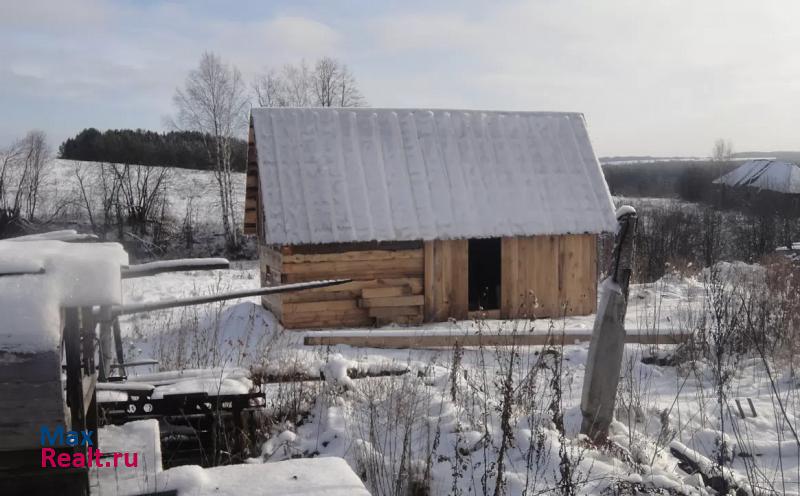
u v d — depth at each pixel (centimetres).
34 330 323
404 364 902
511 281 1385
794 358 922
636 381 865
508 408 578
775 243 3216
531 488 527
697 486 534
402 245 1320
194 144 4769
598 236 1434
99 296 341
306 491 383
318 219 1265
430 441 624
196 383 664
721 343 884
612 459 581
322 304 1273
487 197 1380
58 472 350
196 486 391
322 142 1370
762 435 670
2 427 327
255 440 645
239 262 3078
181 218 3597
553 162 1469
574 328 1141
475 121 1490
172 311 1362
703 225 3597
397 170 1372
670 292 1625
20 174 3981
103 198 3691
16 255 356
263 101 4206
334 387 744
